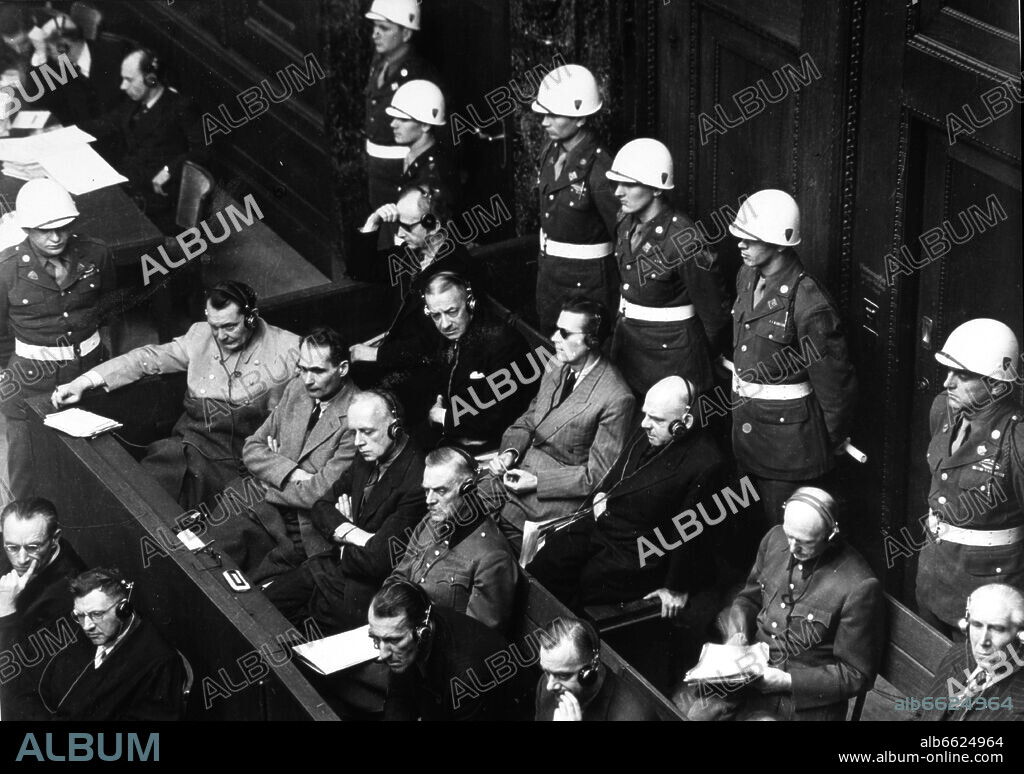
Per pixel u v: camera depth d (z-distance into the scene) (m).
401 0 9.38
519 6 9.05
